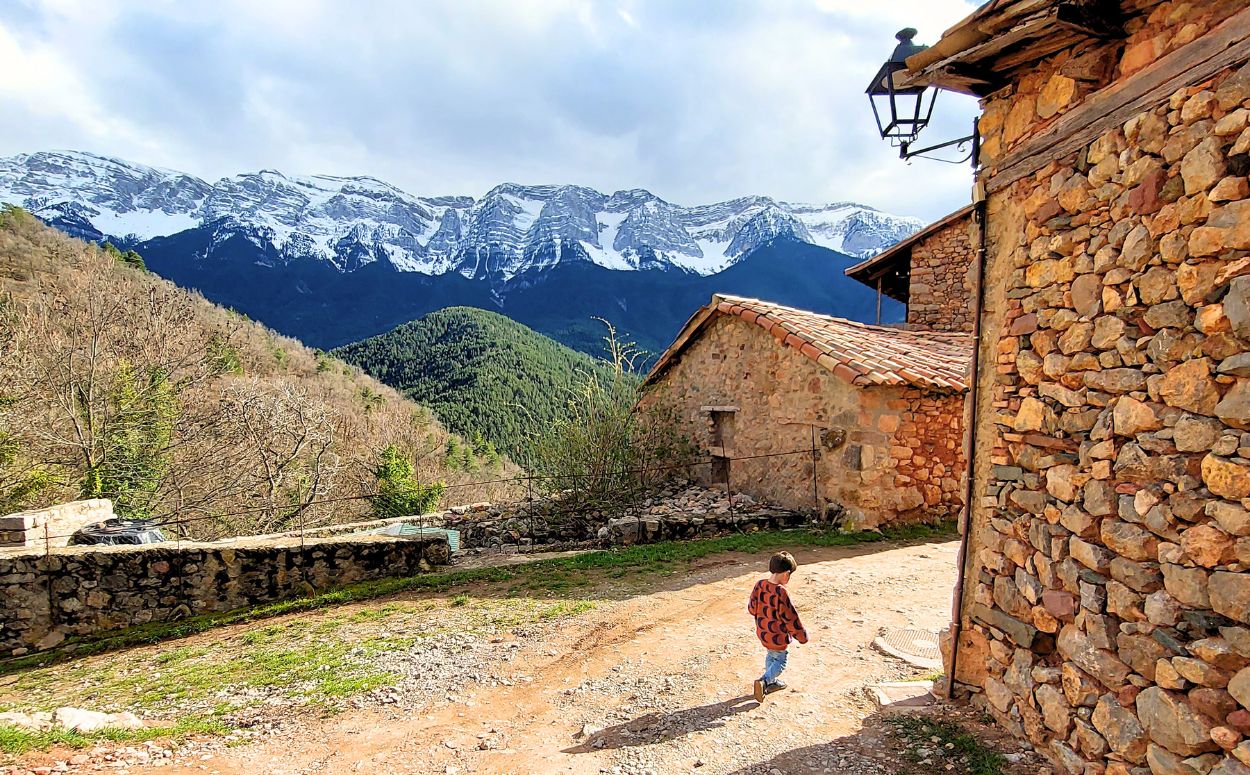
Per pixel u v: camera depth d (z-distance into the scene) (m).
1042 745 3.42
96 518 10.28
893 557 8.34
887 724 4.02
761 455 11.65
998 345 3.93
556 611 6.84
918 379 9.45
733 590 7.19
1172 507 2.65
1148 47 2.90
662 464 13.19
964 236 13.34
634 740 4.14
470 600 7.53
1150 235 2.81
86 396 16.52
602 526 11.02
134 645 7.56
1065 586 3.28
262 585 8.48
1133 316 2.90
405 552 9.00
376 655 6.04
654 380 14.80
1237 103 2.43
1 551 8.04
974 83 3.92
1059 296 3.41
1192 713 2.53
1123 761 2.85
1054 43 3.31
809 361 10.66
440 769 3.98
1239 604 2.35
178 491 17.72
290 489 20.88
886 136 4.93
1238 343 2.39
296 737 4.56
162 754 4.32
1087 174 3.22
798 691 4.68
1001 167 3.94
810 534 9.61
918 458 9.95
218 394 22.34
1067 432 3.31
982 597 4.02
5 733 4.28
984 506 4.02
